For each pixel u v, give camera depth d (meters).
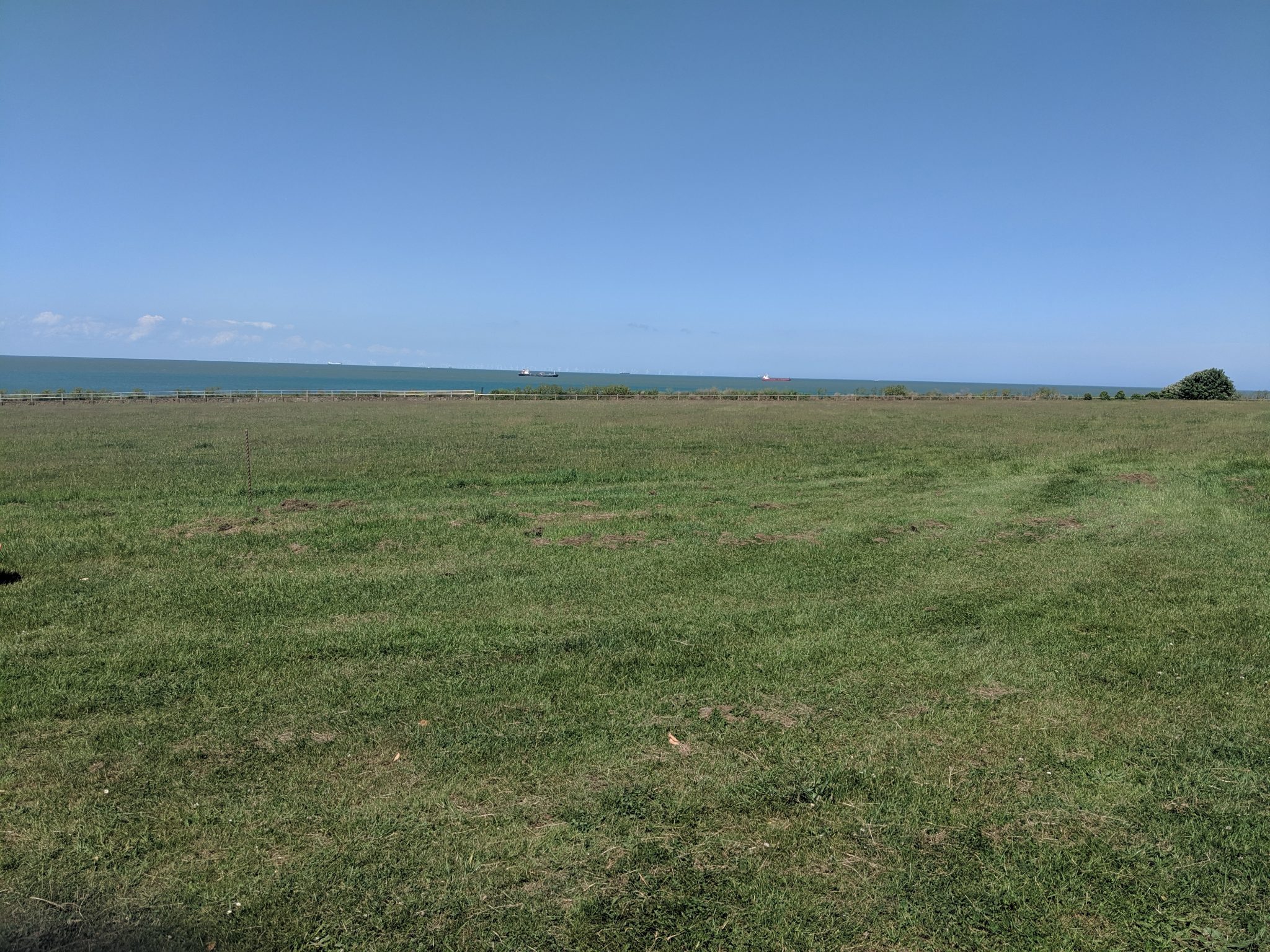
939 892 3.58
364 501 14.07
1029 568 9.46
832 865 3.77
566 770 4.62
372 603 7.91
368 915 3.39
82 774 4.51
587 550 10.30
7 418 37.66
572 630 7.12
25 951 3.14
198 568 9.20
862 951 3.24
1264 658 6.43
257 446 24.48
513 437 28.08
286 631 7.02
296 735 5.02
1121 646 6.72
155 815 4.11
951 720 5.32
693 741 5.00
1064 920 3.42
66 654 6.39
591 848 3.87
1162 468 17.77
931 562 9.73
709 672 6.14
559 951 3.21
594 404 55.09
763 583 8.75
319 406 51.19
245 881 3.59
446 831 4.00
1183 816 4.18
